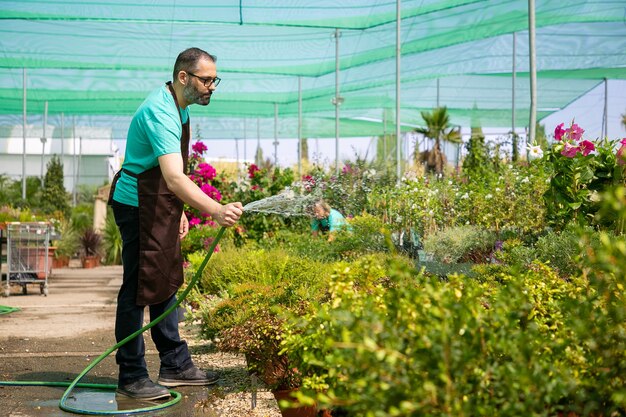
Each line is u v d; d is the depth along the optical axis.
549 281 3.12
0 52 15.83
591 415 1.99
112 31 14.26
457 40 15.75
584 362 2.10
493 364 1.93
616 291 2.05
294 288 3.94
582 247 2.26
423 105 25.83
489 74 20.75
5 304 8.90
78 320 7.21
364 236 7.75
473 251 6.36
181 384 4.09
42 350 5.35
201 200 3.70
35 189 30.42
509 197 6.72
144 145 3.85
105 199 22.19
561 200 5.34
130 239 3.92
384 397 1.75
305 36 15.00
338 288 2.51
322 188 11.20
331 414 2.70
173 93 3.89
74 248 19.08
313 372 2.73
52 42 15.09
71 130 33.84
